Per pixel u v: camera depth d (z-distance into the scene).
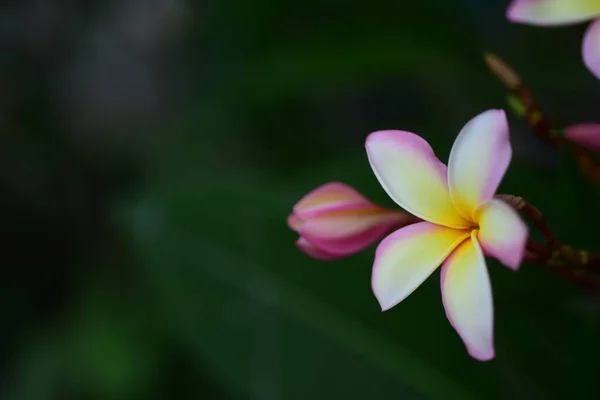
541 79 0.80
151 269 0.70
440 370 0.67
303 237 0.58
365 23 0.78
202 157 1.05
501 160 0.55
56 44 1.49
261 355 0.68
